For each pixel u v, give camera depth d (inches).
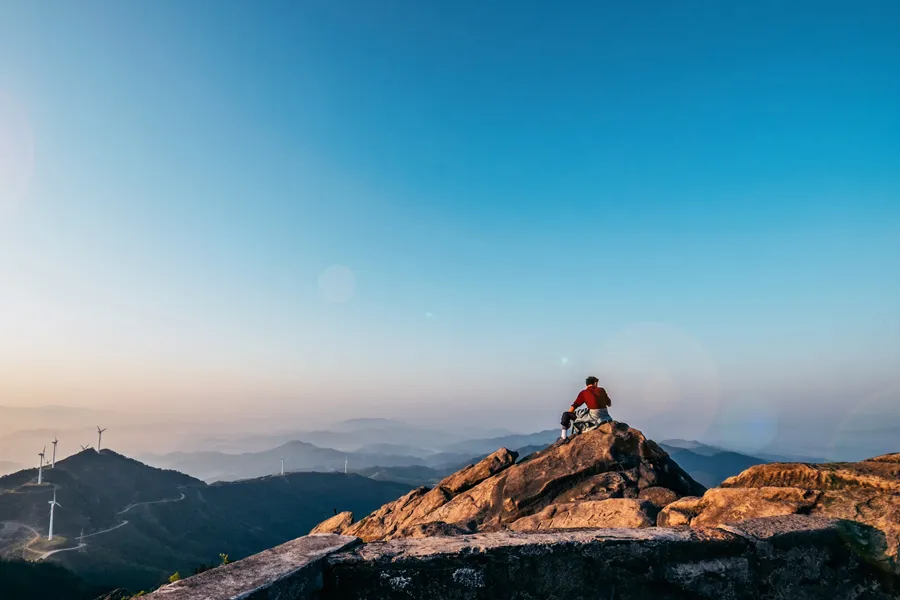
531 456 406.3
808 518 167.3
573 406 445.1
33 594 3725.4
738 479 225.1
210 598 99.0
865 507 170.6
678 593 139.2
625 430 387.9
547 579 132.4
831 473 191.8
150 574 5403.5
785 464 208.4
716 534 149.3
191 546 7155.5
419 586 126.4
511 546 132.8
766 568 147.7
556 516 303.0
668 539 142.7
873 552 153.9
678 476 363.9
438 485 428.8
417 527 305.4
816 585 150.9
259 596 104.0
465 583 128.2
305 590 117.4
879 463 201.5
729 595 142.4
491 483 372.5
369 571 125.3
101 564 5398.6
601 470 351.6
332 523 443.5
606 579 136.0
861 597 152.2
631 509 271.3
